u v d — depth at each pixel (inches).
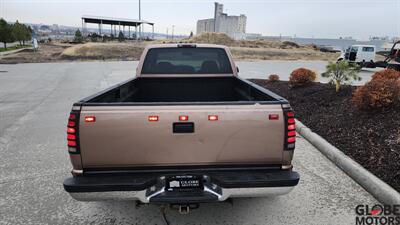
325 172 158.4
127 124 92.0
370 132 187.2
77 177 95.0
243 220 116.0
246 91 159.5
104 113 91.4
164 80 190.7
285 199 131.6
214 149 95.4
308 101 299.6
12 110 309.9
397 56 655.8
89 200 94.0
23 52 1477.6
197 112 93.0
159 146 94.0
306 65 1017.5
